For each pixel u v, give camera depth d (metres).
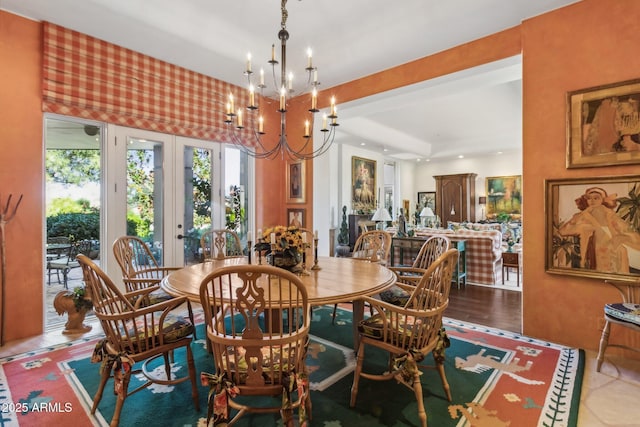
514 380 2.10
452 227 7.04
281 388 1.43
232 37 3.11
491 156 9.79
